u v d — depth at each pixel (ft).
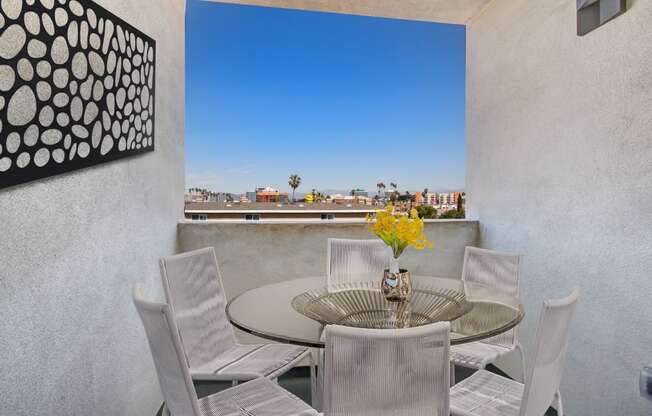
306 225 10.61
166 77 9.20
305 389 9.54
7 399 3.73
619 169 6.59
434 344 3.69
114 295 6.31
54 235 4.56
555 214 8.15
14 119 3.75
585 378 7.39
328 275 9.14
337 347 3.61
